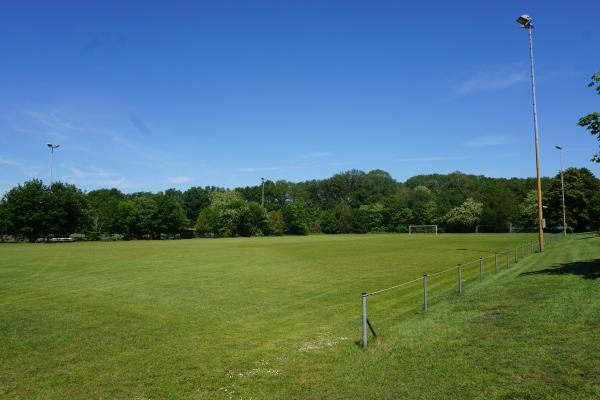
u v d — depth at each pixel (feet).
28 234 291.79
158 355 37.22
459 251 151.53
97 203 406.00
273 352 37.60
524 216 354.54
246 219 412.57
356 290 71.00
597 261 78.43
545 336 33.86
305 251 163.94
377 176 560.61
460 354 31.96
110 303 61.72
